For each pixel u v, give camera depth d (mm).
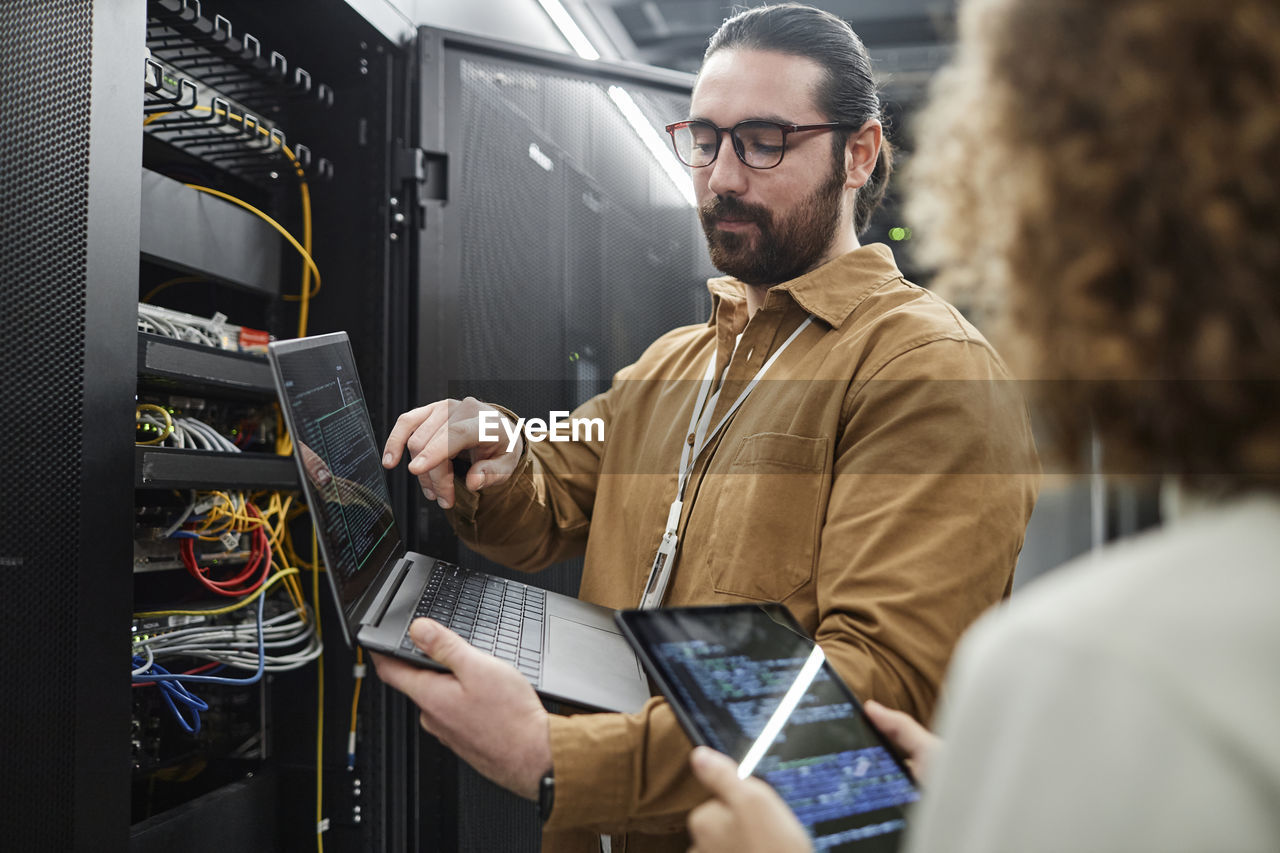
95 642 870
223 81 1301
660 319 1653
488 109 1507
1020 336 339
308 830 1390
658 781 659
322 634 1440
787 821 435
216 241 1247
